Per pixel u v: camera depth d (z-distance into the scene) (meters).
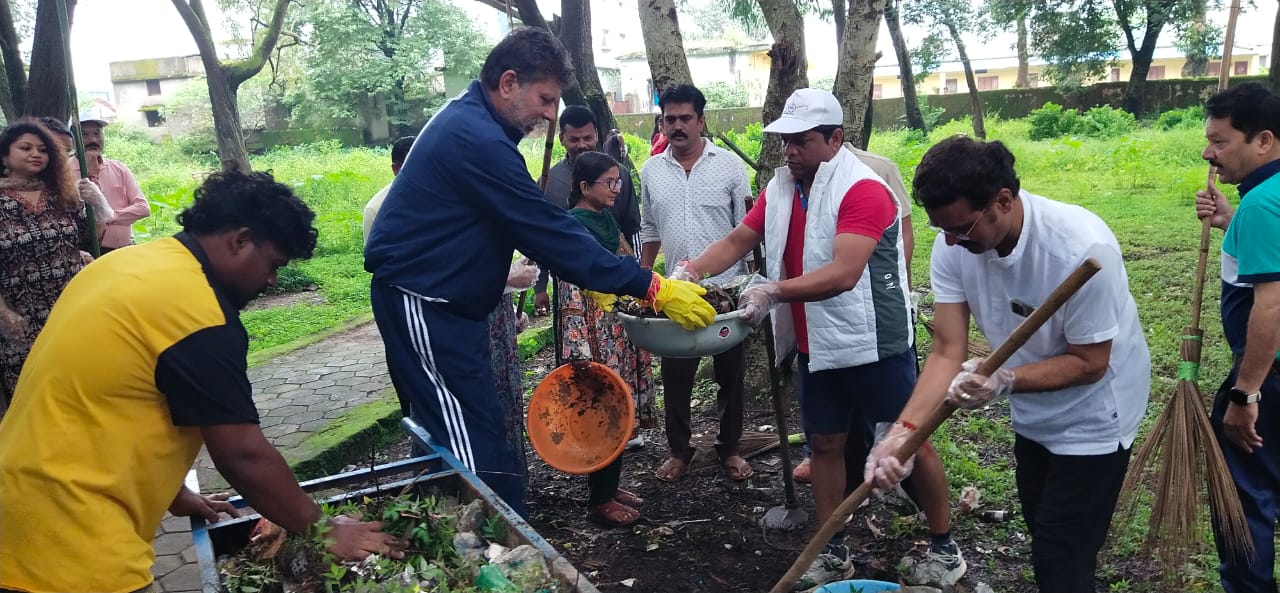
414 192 3.02
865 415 3.50
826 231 3.26
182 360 2.00
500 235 3.10
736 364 4.42
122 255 2.10
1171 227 10.53
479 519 2.64
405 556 2.49
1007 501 4.08
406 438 5.56
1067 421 2.51
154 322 1.99
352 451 5.15
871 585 2.95
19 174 4.40
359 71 29.62
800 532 3.96
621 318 3.31
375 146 31.16
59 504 2.00
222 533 2.62
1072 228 2.34
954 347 2.66
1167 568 2.98
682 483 4.55
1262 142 2.68
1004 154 2.28
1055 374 2.37
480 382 3.20
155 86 34.72
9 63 8.07
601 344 4.17
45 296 4.45
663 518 4.18
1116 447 2.49
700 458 4.77
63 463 2.00
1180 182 13.79
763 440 4.85
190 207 2.15
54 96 7.38
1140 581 3.38
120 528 2.08
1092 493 2.53
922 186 2.30
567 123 4.82
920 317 4.57
